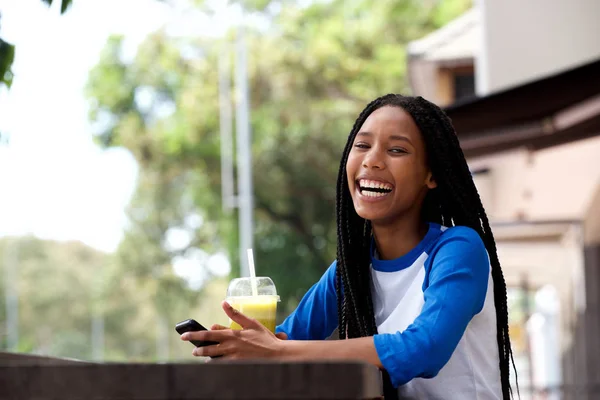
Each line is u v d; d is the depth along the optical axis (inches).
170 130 1147.3
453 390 87.8
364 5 1104.8
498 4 359.3
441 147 92.7
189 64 1164.5
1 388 49.8
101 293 1720.0
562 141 209.8
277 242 1039.0
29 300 1998.0
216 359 78.6
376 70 1055.0
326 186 1027.9
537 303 756.6
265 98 1046.4
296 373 48.7
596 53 351.6
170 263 1269.7
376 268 94.6
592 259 418.6
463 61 510.6
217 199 1138.0
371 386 51.5
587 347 419.5
